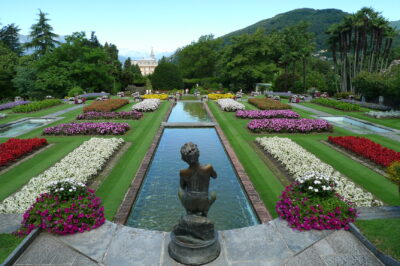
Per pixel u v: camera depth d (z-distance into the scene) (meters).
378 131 18.30
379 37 38.06
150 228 7.51
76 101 33.16
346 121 22.69
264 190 9.19
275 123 17.83
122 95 44.47
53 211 6.05
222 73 58.25
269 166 11.48
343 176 10.36
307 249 5.55
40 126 19.84
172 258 5.37
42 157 12.69
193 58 68.56
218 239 5.86
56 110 28.12
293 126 17.48
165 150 14.56
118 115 22.58
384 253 5.13
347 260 5.21
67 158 11.81
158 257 5.41
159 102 33.09
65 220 5.96
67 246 5.68
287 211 6.42
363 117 23.34
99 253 5.50
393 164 7.08
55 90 46.00
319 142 15.23
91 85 49.19
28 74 46.41
